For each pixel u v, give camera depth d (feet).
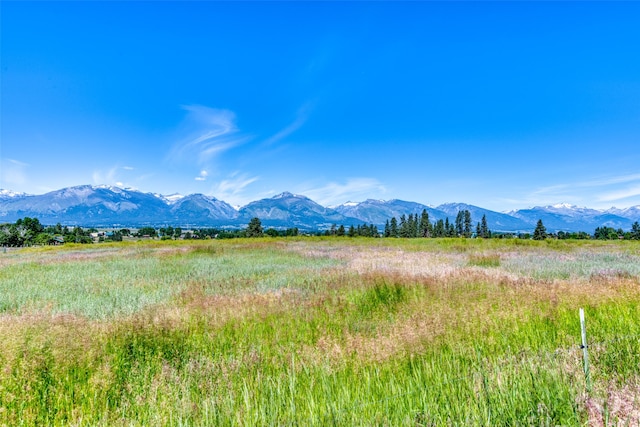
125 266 50.39
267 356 13.71
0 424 9.45
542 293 23.02
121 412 9.74
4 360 12.00
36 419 9.71
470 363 12.53
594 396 9.07
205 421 8.79
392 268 40.47
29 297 27.20
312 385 10.57
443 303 21.33
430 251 72.74
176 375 11.87
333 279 32.45
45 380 11.51
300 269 42.32
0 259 72.54
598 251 68.44
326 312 20.77
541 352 12.29
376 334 16.02
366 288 27.48
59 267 50.37
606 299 21.44
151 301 25.07
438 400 9.45
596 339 14.65
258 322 18.97
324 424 8.38
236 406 9.55
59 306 23.86
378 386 10.64
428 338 14.49
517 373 10.59
